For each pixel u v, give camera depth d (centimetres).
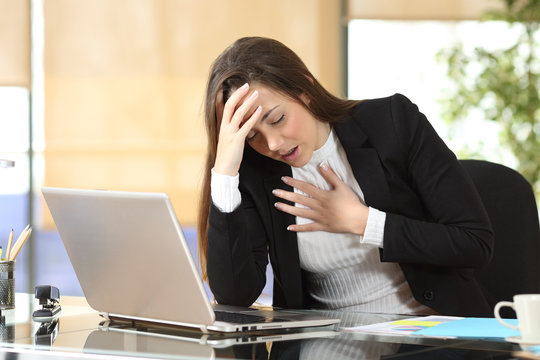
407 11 718
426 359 144
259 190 245
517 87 649
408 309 244
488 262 232
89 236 192
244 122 221
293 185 238
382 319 198
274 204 244
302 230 238
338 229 232
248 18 736
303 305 262
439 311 234
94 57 748
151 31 744
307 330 179
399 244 225
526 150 649
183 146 745
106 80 748
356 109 246
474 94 659
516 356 145
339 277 251
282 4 730
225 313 199
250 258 226
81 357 159
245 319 185
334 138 247
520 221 253
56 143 751
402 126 239
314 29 728
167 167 747
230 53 225
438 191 233
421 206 241
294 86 220
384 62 722
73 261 202
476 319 194
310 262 249
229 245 221
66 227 198
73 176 752
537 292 251
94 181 752
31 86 747
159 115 746
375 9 723
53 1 745
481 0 711
